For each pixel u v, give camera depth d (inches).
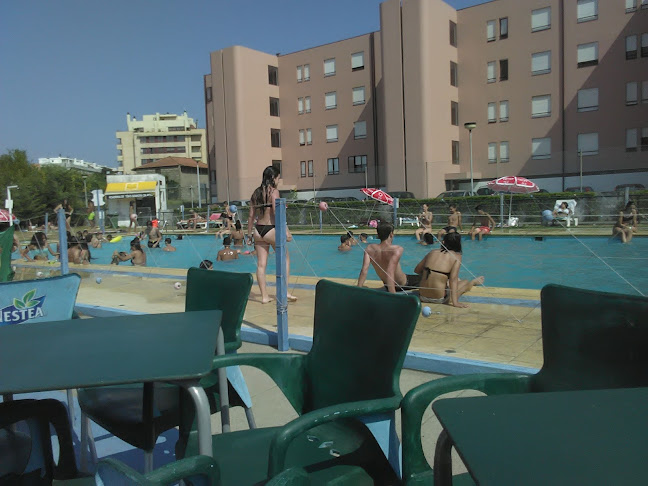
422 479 62.9
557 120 1190.3
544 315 73.3
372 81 1405.0
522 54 1218.0
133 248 514.3
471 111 1289.4
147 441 81.6
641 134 1107.9
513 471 36.0
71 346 72.0
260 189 242.2
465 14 1278.3
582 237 515.5
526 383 71.2
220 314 88.6
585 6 1141.7
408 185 1240.8
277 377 84.8
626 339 64.3
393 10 1236.5
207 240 700.7
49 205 1488.7
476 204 842.8
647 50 1088.2
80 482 86.0
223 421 89.1
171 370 60.0
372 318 76.4
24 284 107.0
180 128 4057.6
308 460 71.4
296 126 1544.0
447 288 224.1
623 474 35.2
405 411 63.4
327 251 552.1
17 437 82.9
